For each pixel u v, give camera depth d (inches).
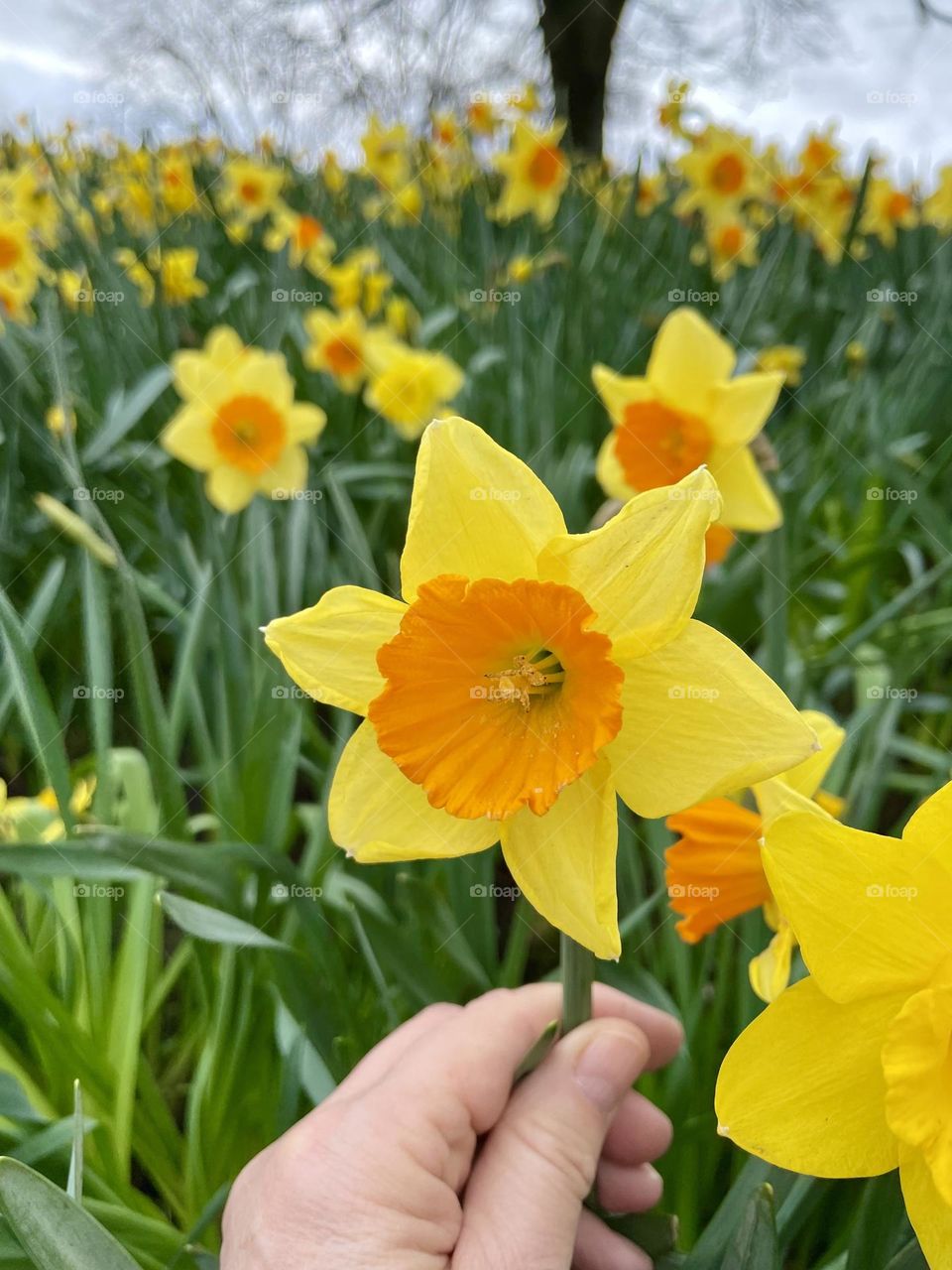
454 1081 7.3
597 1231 8.4
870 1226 6.3
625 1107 8.6
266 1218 6.8
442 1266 6.8
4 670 14.1
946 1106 5.2
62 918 10.9
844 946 5.3
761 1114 5.4
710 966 12.6
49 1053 10.4
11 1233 7.4
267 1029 11.6
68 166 38.7
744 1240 6.1
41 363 23.0
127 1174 10.3
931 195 35.7
